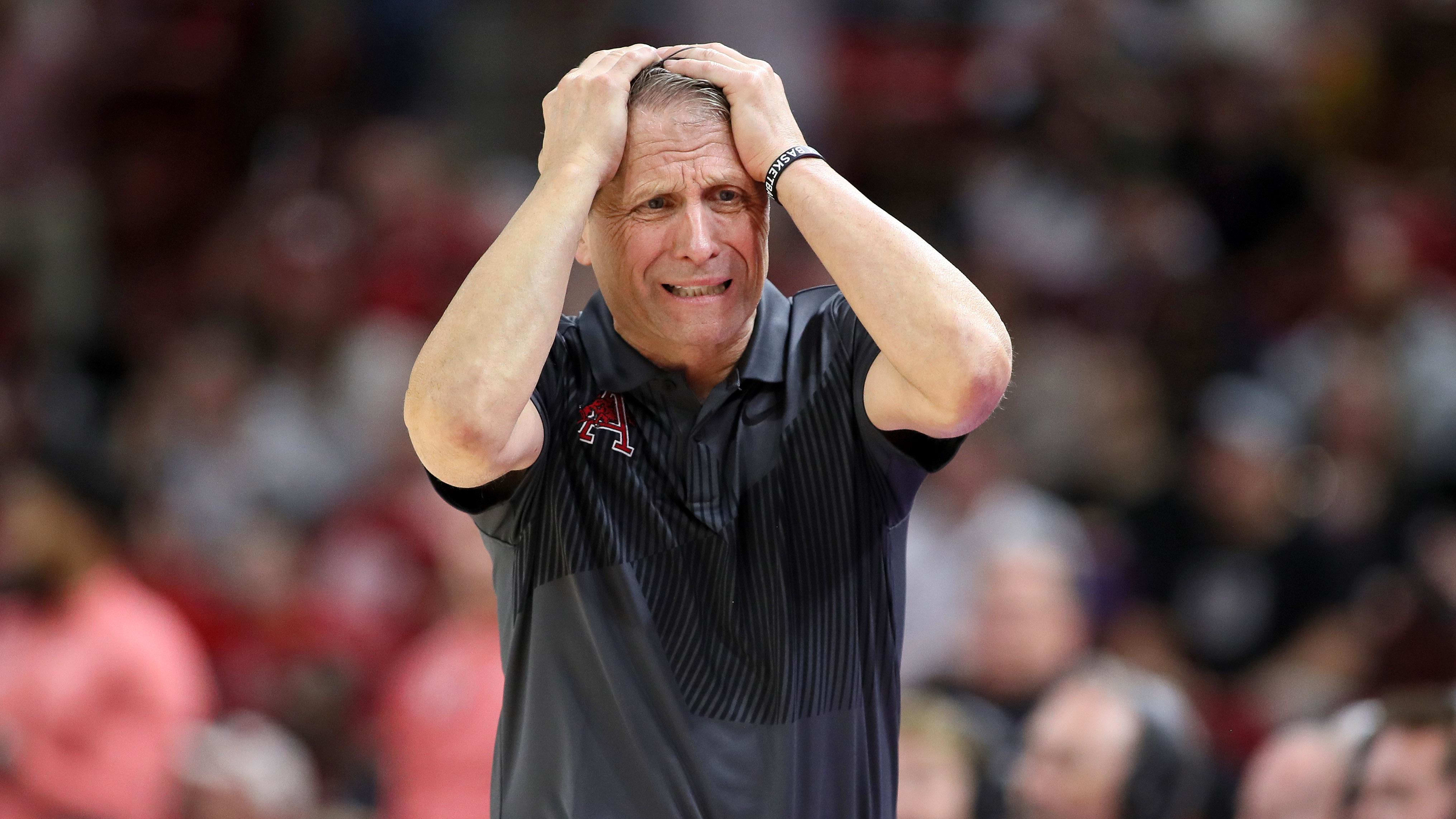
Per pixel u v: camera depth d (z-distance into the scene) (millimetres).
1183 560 25922
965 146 37438
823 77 37031
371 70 38656
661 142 8414
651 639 8375
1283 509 25844
